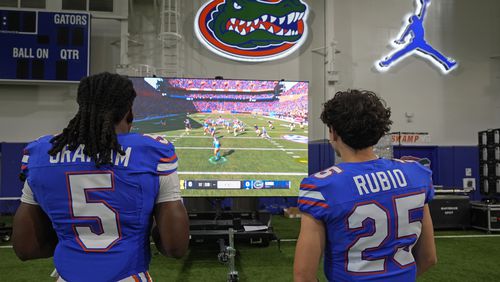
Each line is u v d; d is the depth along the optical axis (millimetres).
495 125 8602
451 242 4914
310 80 8086
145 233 922
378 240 906
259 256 4125
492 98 8641
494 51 8719
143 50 7777
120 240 875
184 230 950
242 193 4789
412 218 954
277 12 7992
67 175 867
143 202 889
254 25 7941
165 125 4859
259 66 8008
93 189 862
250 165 4867
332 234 921
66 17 6746
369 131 974
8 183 7117
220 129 4934
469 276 3395
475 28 8695
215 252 4316
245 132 4969
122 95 954
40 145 932
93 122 896
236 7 7902
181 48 7797
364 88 8250
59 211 871
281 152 4984
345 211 894
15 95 7355
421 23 8469
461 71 8586
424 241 1039
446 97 8508
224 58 7918
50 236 995
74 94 7465
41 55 6656
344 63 8234
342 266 919
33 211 941
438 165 8305
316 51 8109
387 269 915
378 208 909
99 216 862
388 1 8445
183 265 3750
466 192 6453
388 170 974
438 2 8625
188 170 4773
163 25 7480
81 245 865
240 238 3994
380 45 8359
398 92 8359
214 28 7863
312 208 917
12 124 7320
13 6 7125
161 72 7609
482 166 6359
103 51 7637
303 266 910
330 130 1060
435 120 8438
